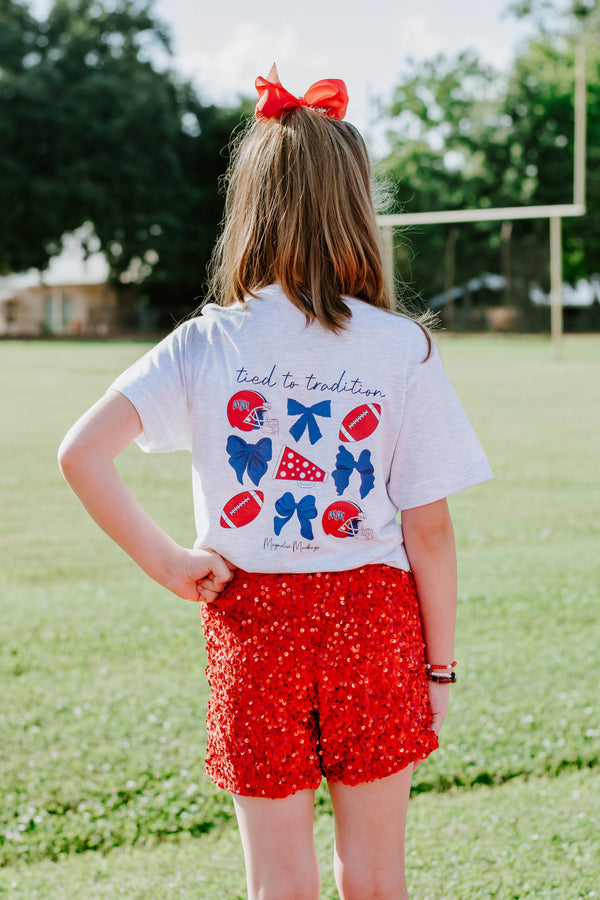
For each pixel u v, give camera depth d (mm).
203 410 1640
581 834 2664
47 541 6777
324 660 1587
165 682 3824
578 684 3766
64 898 2408
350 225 1676
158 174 41875
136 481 9023
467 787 3004
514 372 21734
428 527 1681
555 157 44656
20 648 4223
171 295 45594
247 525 1619
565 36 45375
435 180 44500
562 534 6762
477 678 3842
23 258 41781
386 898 1617
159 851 2674
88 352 29984
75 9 42719
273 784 1574
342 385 1618
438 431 1664
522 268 42938
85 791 2945
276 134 1704
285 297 1649
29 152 40656
